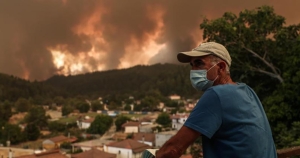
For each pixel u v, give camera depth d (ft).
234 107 6.75
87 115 440.04
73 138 257.55
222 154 6.77
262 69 55.88
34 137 270.26
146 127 290.35
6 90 608.19
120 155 172.86
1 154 180.55
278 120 47.91
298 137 40.01
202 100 6.86
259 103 7.57
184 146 6.66
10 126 256.11
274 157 7.26
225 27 50.52
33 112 343.46
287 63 48.85
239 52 53.06
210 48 7.73
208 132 6.56
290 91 46.70
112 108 530.27
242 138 6.66
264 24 52.85
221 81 7.73
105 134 292.40
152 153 7.21
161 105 535.19
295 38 52.95
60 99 615.98
